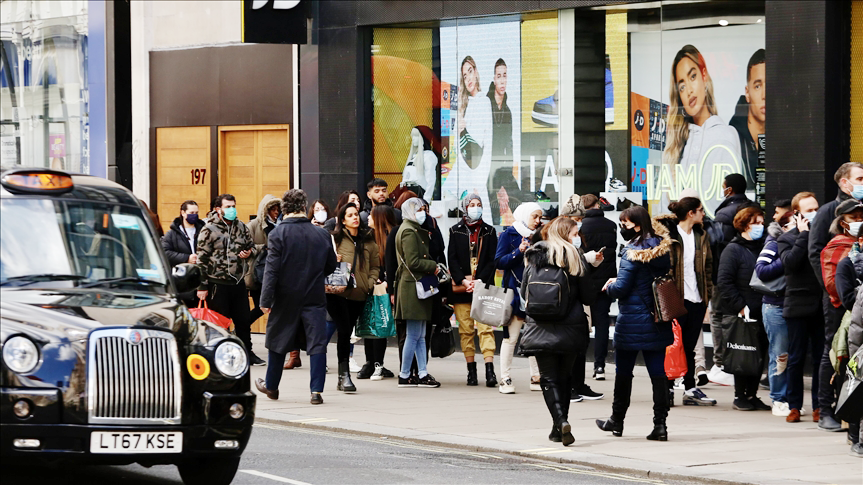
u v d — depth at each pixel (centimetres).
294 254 1275
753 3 1557
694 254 1291
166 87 2153
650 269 1059
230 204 1568
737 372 1234
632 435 1108
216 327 821
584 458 986
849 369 930
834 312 1105
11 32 2555
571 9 1694
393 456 998
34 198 862
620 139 1673
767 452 1019
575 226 1039
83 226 868
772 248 1206
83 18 2331
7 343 724
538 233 1294
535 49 1734
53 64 2430
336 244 1422
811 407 1288
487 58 1778
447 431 1122
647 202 1653
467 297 1446
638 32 1652
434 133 1833
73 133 2383
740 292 1258
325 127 1881
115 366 742
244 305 1619
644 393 1394
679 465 955
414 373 1476
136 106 2192
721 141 1590
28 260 830
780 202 1266
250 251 1598
